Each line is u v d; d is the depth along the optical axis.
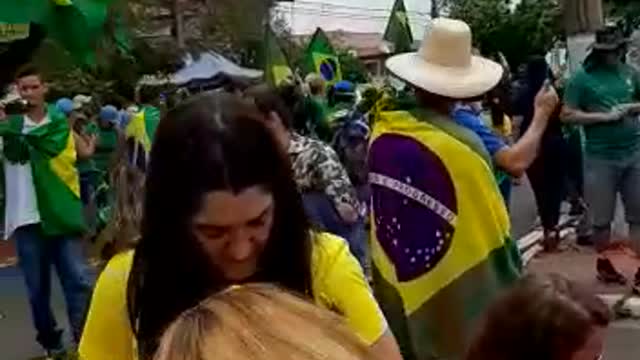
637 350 6.93
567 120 8.90
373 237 4.64
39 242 7.28
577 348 2.87
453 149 4.38
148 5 20.94
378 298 4.59
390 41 17.28
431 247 4.41
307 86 11.92
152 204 2.06
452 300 4.41
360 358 1.05
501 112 10.66
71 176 7.27
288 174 2.12
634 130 8.67
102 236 3.62
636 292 8.01
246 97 2.39
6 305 9.38
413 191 4.45
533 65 10.69
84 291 7.33
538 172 10.26
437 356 4.40
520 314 2.91
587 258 9.77
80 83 18.61
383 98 4.70
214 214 2.01
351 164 8.99
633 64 9.64
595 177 8.78
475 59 4.77
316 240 2.30
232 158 2.00
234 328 1.05
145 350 2.18
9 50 9.10
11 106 7.35
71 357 7.41
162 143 2.03
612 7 12.56
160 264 2.10
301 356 1.02
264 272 2.13
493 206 4.41
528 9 34.41
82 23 7.60
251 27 26.67
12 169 7.21
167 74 22.19
